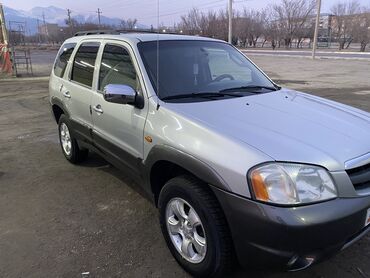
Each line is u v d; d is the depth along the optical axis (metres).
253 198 2.32
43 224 3.73
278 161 2.34
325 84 15.33
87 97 4.28
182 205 2.87
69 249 3.29
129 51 3.66
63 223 3.74
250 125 2.74
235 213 2.39
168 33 4.34
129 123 3.42
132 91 3.23
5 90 15.04
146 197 4.30
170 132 2.91
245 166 2.37
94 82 4.18
